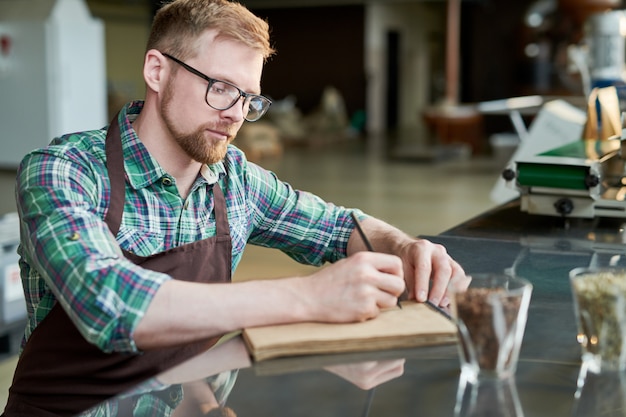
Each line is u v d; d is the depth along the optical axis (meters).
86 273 1.14
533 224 2.00
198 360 1.05
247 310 1.13
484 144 15.63
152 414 0.90
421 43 23.25
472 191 9.17
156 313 1.11
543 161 1.92
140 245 1.43
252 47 1.39
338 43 20.16
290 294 1.15
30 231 1.25
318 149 14.47
